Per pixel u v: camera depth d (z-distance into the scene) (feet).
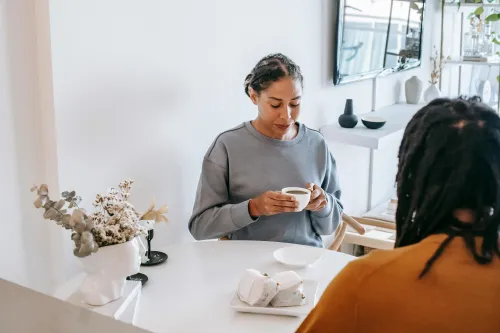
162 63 7.47
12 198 6.36
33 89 6.40
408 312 2.87
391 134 10.49
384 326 2.91
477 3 14.05
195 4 7.79
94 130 6.79
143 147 7.39
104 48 6.76
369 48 11.60
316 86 10.50
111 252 4.99
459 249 2.92
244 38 8.68
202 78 8.09
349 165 12.00
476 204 2.95
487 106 3.09
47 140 6.51
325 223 7.20
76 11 6.42
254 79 7.10
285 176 7.14
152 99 7.41
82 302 5.13
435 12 14.89
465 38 14.73
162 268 6.07
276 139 7.21
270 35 9.18
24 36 6.24
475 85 14.76
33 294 2.76
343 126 10.82
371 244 10.93
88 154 6.76
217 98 8.38
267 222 7.04
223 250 6.50
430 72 15.24
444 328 2.82
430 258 2.92
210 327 4.93
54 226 6.69
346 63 10.92
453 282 2.85
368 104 12.41
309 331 3.04
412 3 13.00
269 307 5.14
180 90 7.77
